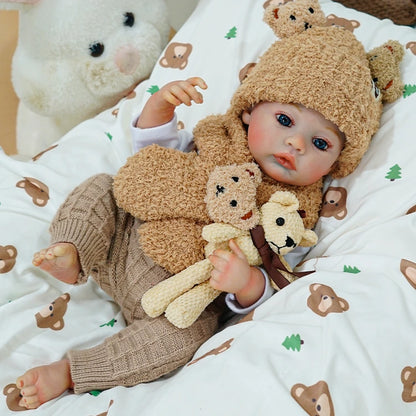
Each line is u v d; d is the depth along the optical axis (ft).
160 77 4.03
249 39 3.87
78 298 3.25
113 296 3.26
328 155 2.93
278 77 2.86
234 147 3.11
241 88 3.03
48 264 2.77
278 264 2.90
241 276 2.78
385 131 3.22
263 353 2.39
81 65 4.16
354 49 3.00
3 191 3.33
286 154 2.86
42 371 2.75
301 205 3.13
